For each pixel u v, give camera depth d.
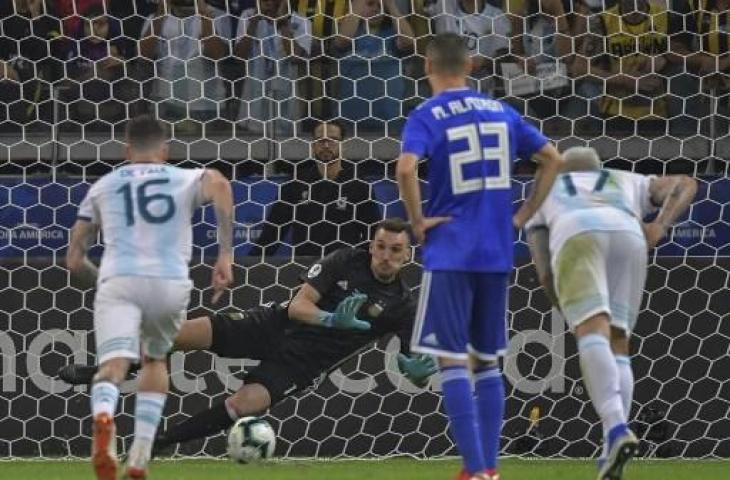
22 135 39.91
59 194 37.28
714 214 38.16
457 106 23.77
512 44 42.12
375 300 31.02
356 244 36.59
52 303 34.53
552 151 24.27
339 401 34.78
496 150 23.70
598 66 42.09
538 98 41.84
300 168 40.53
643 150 41.50
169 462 32.59
